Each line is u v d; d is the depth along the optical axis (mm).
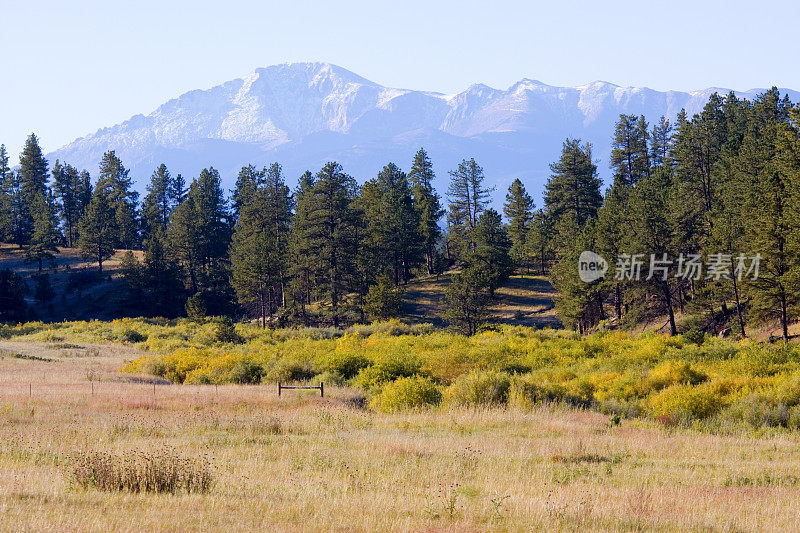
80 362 82188
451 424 37031
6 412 37125
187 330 140250
